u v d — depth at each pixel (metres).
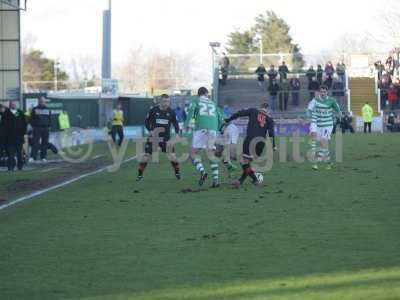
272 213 33.06
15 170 61.06
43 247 26.66
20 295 20.17
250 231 28.80
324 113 54.78
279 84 112.88
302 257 24.02
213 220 31.55
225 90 117.69
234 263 23.44
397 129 112.38
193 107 43.41
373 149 70.88
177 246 26.28
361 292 19.56
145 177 50.69
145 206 36.19
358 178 46.72
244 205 35.66
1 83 86.25
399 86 116.19
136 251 25.58
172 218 32.31
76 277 22.08
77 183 48.66
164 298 19.53
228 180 47.16
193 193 40.88
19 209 36.62
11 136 60.53
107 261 24.11
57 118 104.38
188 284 20.92
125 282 21.33
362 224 29.80
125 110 140.75
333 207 34.53
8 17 85.81
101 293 20.20
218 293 19.86
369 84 121.81
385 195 38.41
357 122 118.25
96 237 28.33
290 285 20.52
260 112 43.78
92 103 131.75
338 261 23.33
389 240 26.48
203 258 24.22
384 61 125.00
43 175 55.38
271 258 23.98
